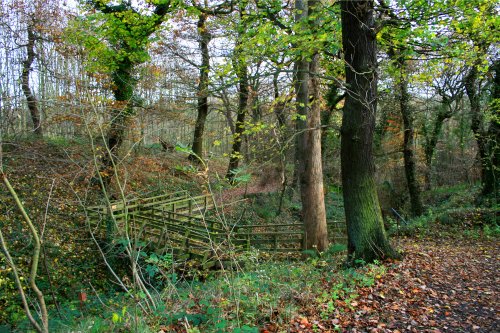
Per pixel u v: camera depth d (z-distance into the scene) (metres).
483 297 6.30
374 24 7.84
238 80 9.10
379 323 5.29
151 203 15.30
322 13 8.27
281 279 6.95
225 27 15.39
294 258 11.56
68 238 11.25
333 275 7.13
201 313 4.97
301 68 10.63
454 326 5.32
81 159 11.01
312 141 11.17
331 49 8.33
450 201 17.45
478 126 16.17
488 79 15.18
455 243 11.22
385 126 20.41
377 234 8.17
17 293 8.58
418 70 12.28
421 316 5.56
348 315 5.47
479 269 7.88
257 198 20.45
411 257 8.40
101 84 13.80
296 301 5.76
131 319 4.72
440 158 23.70
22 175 11.81
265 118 15.11
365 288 6.47
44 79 15.28
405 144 16.95
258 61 9.03
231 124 19.41
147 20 13.23
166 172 18.00
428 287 6.68
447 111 17.28
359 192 8.23
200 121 20.86
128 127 12.62
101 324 4.89
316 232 11.31
